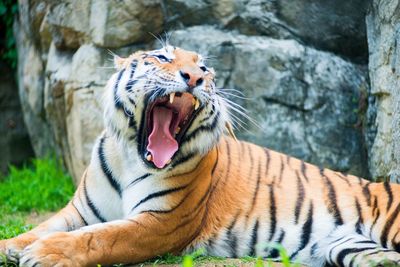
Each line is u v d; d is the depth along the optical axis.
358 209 7.39
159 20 10.11
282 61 9.91
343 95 10.05
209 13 10.17
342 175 7.77
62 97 10.98
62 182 11.59
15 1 13.14
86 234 6.23
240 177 7.42
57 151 12.21
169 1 10.11
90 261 6.16
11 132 14.09
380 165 8.86
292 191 7.46
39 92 12.09
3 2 13.34
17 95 14.16
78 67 10.42
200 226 7.04
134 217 6.61
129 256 6.47
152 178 6.81
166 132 6.82
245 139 9.92
